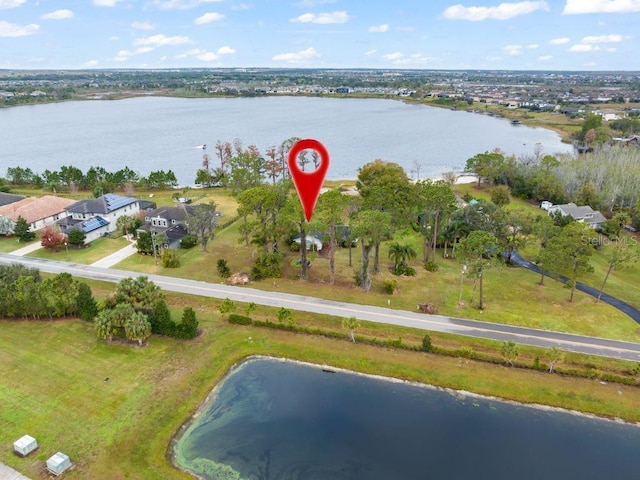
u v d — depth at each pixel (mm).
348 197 70250
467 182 134500
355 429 39875
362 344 51000
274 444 38094
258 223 72500
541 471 35906
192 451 37156
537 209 108062
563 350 48969
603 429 40000
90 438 37344
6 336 51062
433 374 46375
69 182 119688
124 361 47219
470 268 58562
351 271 69688
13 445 36156
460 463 36500
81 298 54312
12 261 71875
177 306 58656
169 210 87625
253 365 48438
